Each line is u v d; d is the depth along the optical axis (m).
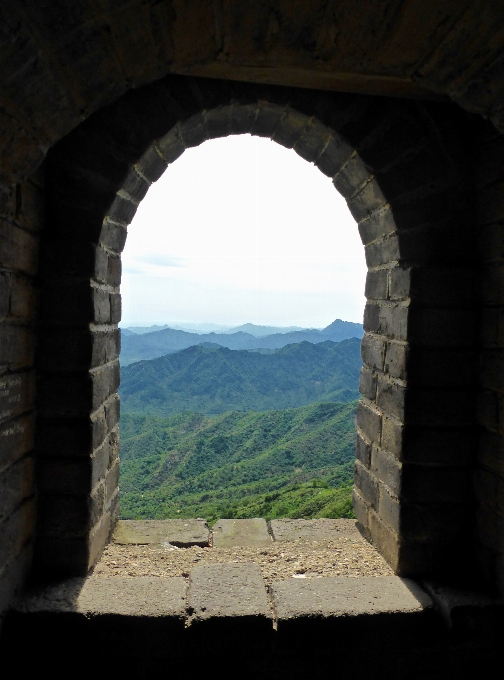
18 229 1.98
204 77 2.29
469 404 2.39
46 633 2.08
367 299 2.94
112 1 1.28
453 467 2.42
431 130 2.36
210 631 2.11
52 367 2.25
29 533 2.25
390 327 2.57
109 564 2.54
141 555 2.70
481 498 2.35
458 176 2.37
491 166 2.24
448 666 2.22
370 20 1.39
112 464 2.80
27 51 1.31
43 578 2.31
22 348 2.11
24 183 2.00
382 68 1.59
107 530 2.76
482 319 2.35
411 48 1.49
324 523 3.22
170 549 2.81
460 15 1.35
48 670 2.12
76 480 2.29
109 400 2.66
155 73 1.63
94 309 2.27
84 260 2.24
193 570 2.45
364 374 2.99
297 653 2.16
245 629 2.11
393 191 2.37
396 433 2.46
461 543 2.44
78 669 2.12
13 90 1.38
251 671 2.15
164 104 2.28
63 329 2.24
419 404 2.38
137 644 2.11
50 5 1.24
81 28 1.33
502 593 2.21
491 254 2.26
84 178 2.23
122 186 2.28
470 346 2.38
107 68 1.52
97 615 2.08
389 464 2.56
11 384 2.01
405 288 2.39
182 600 2.20
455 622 2.15
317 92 2.35
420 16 1.37
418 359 2.36
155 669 2.15
